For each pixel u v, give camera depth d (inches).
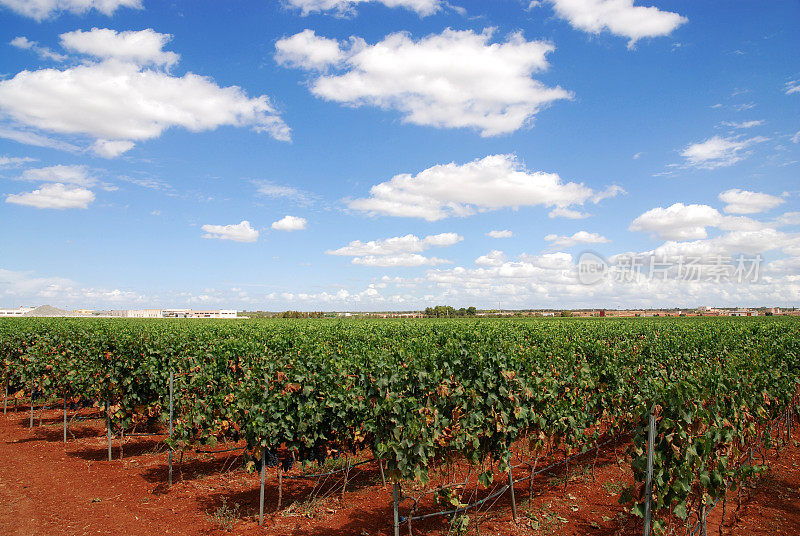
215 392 452.1
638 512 224.4
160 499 321.4
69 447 458.3
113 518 288.5
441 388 289.4
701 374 345.7
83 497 323.3
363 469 381.1
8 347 621.9
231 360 515.2
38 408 654.5
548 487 340.8
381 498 322.7
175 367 474.0
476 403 287.1
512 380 294.0
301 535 268.2
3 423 569.6
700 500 243.3
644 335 759.7
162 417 418.3
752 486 331.6
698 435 236.4
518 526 277.9
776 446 426.3
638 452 243.9
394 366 334.3
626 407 417.4
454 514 284.7
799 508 296.2
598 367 464.1
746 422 321.4
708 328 904.9
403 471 249.1
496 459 297.4
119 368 420.5
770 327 935.0
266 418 292.8
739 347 599.5
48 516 290.2
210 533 269.4
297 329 948.6
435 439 268.7
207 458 418.3
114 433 434.3
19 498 320.5
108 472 379.9
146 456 426.9
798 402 462.9
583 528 272.5
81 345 541.0
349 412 323.3
